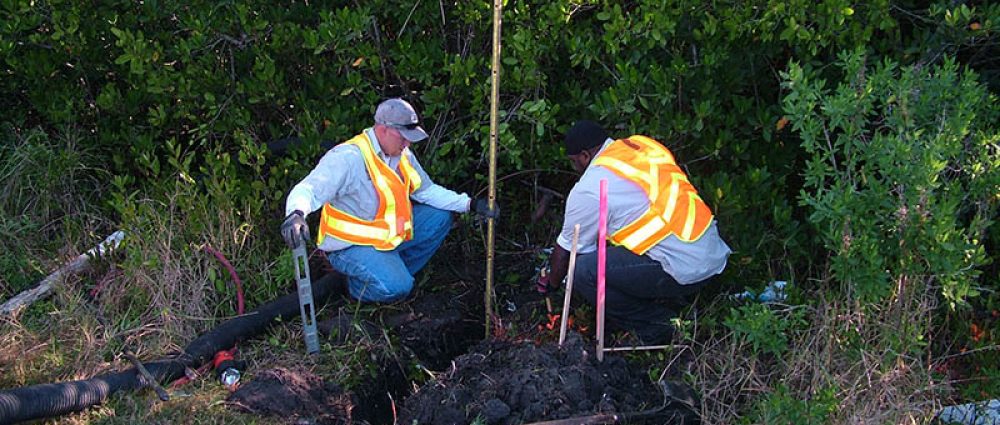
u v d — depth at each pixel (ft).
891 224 13.88
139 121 19.16
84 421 13.53
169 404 14.08
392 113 15.42
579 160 15.25
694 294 16.33
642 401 14.12
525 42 16.35
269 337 15.88
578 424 13.17
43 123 20.27
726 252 15.23
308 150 17.31
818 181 14.78
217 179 17.75
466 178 18.81
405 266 16.75
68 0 18.57
